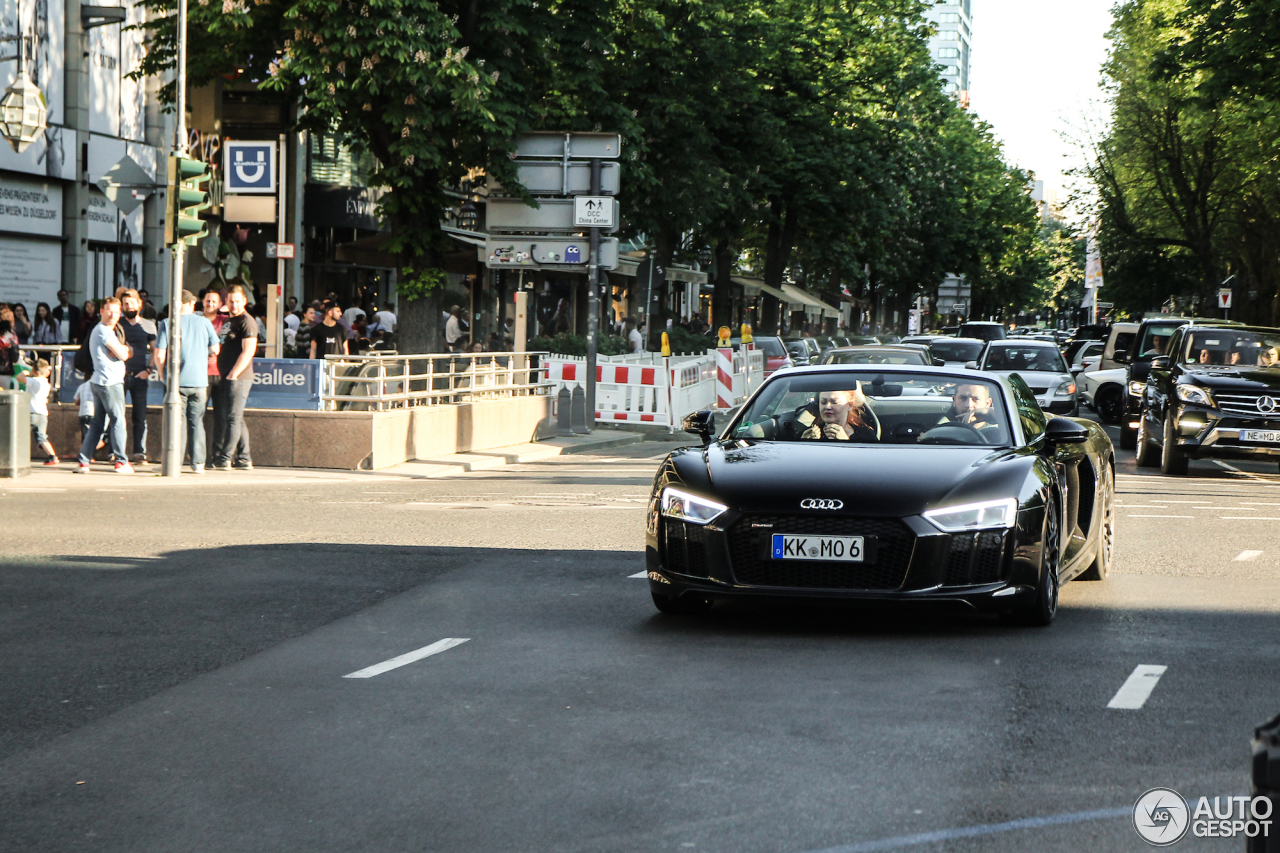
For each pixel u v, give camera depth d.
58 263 33.56
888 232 52.78
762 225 55.81
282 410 20.69
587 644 8.60
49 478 18.66
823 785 5.68
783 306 76.00
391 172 27.30
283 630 9.05
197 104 38.78
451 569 11.57
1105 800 5.46
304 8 25.84
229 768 5.98
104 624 9.24
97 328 19.22
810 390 10.27
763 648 8.49
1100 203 67.31
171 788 5.70
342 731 6.57
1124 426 28.42
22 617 9.48
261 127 40.56
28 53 31.97
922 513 8.59
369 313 44.31
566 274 55.44
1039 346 34.38
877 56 49.62
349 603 10.02
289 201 41.00
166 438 19.08
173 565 11.75
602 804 5.45
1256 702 7.09
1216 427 21.31
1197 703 7.07
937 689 7.39
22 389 19.89
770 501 8.70
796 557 8.59
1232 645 8.59
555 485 18.80
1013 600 8.73
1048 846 4.94
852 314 93.31
